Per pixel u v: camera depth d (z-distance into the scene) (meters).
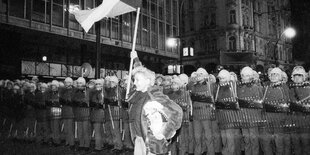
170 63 36.69
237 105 6.71
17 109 11.01
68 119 9.27
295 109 6.34
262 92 6.71
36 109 10.28
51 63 22.77
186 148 7.66
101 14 4.69
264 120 6.57
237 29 54.19
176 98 7.43
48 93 9.96
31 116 10.55
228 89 6.87
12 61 20.05
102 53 27.44
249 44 57.72
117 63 29.19
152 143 3.07
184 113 7.36
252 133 6.59
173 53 36.41
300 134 6.30
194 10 58.84
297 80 6.39
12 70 19.97
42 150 8.87
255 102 6.55
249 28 57.22
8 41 19.94
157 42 34.00
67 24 23.31
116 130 8.46
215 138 7.31
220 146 7.35
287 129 6.40
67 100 9.27
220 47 55.28
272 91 6.54
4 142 10.05
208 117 7.23
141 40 31.41
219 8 55.75
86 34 24.62
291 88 6.45
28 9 20.86
